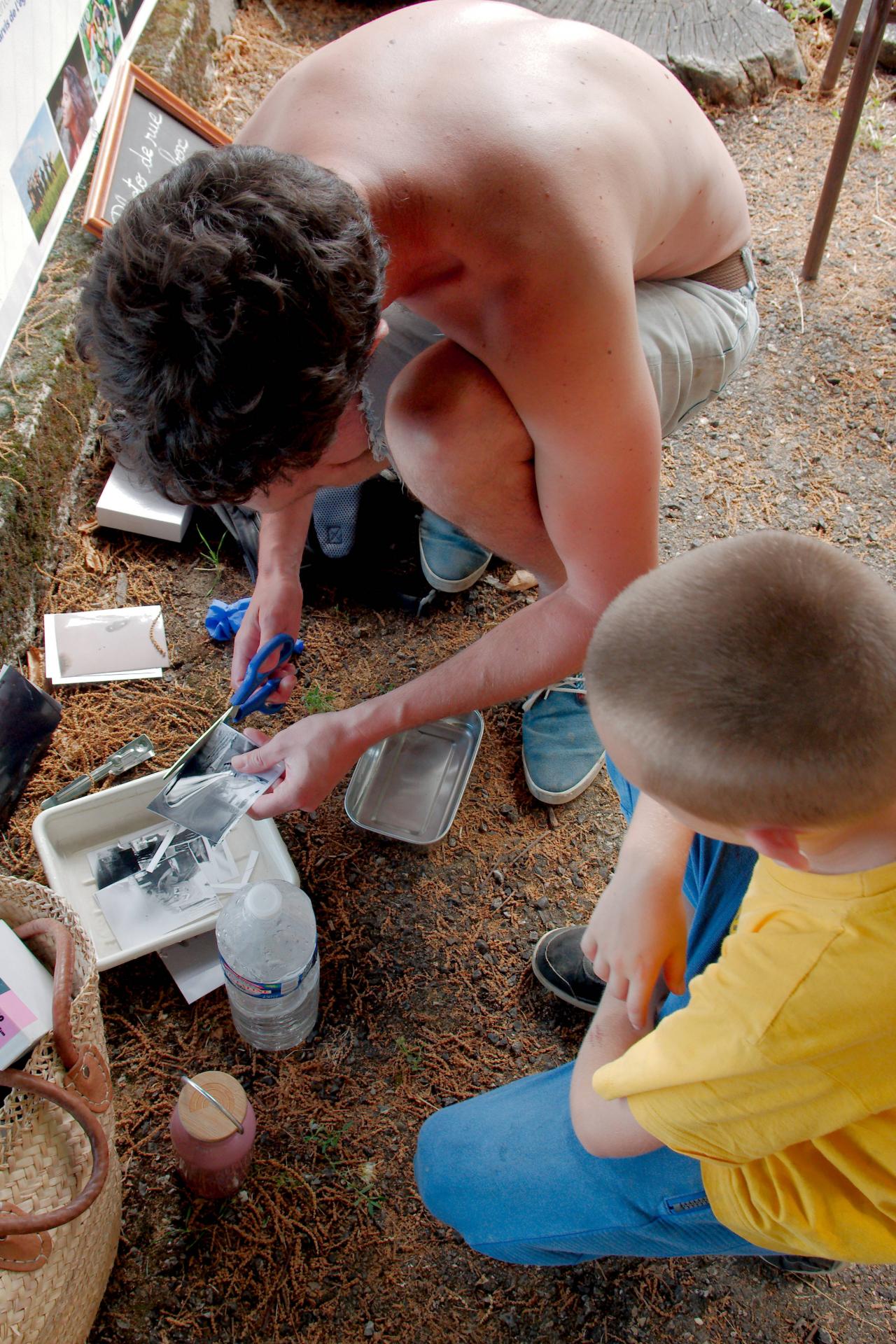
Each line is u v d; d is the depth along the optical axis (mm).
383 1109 1693
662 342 1662
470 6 1375
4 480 1992
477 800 2049
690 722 830
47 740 1928
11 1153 1130
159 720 2045
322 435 1007
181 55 2781
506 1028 1798
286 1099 1682
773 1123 920
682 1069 937
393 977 1824
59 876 1705
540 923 1916
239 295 869
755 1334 1556
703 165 1523
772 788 812
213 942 1770
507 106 1210
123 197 2260
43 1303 1143
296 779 1553
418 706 1573
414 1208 1611
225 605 2146
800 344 2818
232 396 908
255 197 900
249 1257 1544
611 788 2098
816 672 801
